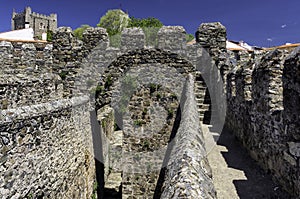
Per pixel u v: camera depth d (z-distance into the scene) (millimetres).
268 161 5660
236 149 7551
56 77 10102
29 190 4871
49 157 5777
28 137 4895
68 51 11031
